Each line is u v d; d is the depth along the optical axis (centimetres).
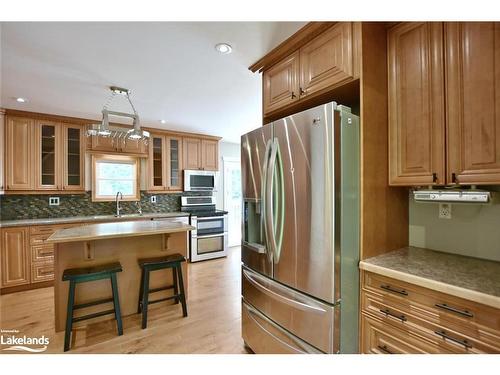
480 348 98
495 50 112
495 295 94
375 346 131
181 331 225
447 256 146
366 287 136
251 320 185
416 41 138
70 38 171
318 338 133
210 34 167
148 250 272
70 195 386
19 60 201
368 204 142
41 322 240
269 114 202
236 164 591
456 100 123
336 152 128
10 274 305
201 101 302
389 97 149
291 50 178
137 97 286
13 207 349
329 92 157
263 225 171
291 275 149
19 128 330
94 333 221
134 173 441
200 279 357
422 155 136
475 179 118
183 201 482
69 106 314
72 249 234
